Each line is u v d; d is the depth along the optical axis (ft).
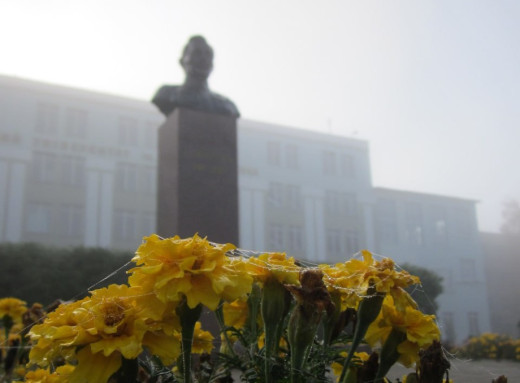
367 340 3.47
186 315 2.92
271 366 3.17
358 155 94.53
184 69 26.23
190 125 22.43
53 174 71.51
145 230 75.20
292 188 86.79
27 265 36.70
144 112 79.77
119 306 2.87
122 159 76.28
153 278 2.85
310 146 90.68
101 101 77.20
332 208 89.20
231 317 3.83
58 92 74.43
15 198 68.08
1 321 6.88
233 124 23.50
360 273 3.39
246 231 80.43
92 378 2.68
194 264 2.89
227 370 3.63
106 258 36.50
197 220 21.18
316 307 2.96
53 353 2.88
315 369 3.36
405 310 3.18
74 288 33.91
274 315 3.16
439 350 3.22
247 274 2.97
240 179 82.33
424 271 42.73
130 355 2.63
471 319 79.97
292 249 83.51
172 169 22.03
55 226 69.92
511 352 13.65
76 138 74.23
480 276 84.48
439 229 93.81
